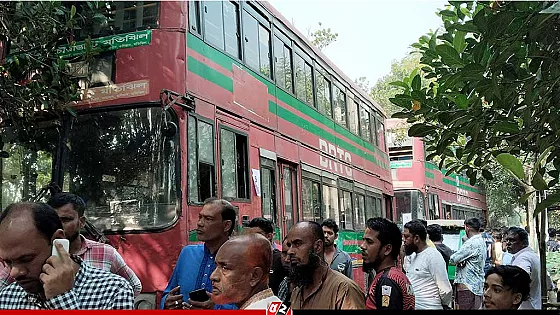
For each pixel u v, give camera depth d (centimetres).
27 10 586
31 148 630
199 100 635
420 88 390
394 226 407
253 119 775
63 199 402
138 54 616
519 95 340
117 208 586
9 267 241
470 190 2372
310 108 1027
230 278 271
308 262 352
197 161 611
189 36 636
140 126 600
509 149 367
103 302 255
